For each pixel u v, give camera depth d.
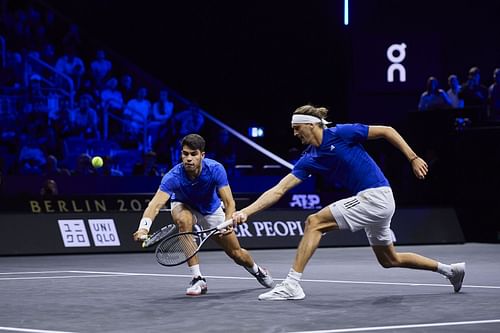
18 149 31.19
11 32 33.22
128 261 22.27
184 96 37.56
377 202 12.98
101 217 25.39
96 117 32.72
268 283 15.13
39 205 25.52
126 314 11.70
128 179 28.23
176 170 14.04
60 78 33.28
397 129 31.38
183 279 17.09
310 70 36.84
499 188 28.91
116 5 37.19
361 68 34.38
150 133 34.00
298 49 36.97
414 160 12.97
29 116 31.84
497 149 28.91
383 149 31.64
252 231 26.61
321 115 13.09
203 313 11.73
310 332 9.98
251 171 32.22
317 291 14.54
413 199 30.89
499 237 28.95
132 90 36.53
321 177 32.41
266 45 37.38
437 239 28.69
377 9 34.56
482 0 34.88
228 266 20.55
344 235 27.48
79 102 33.12
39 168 30.53
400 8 34.69
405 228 28.39
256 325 10.59
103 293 14.46
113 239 25.30
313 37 36.75
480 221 29.34
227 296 13.86
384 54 34.41
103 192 27.89
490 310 11.94
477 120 29.72
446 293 14.14
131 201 26.66
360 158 13.09
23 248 24.27
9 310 12.20
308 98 36.91
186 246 13.41
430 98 31.09
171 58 37.53
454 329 10.18
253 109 37.44
